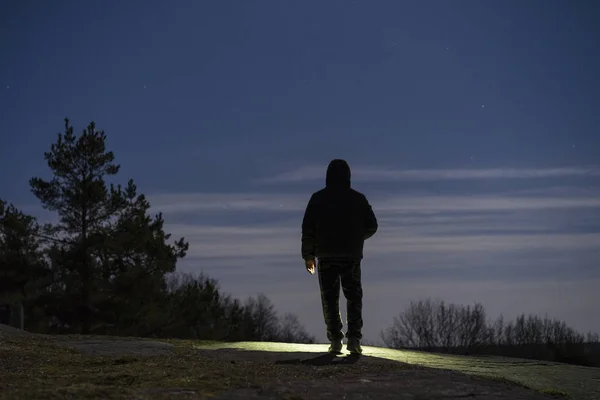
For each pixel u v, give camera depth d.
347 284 7.22
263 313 61.19
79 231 26.66
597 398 5.23
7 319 25.31
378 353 7.91
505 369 6.74
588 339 35.16
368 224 7.33
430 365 6.88
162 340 8.70
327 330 7.27
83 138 27.03
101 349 7.10
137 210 27.41
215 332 28.23
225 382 4.78
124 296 25.05
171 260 26.97
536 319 38.72
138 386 4.59
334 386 4.75
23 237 25.41
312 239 7.36
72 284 24.94
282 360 6.50
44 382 4.73
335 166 7.40
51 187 26.58
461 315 43.50
